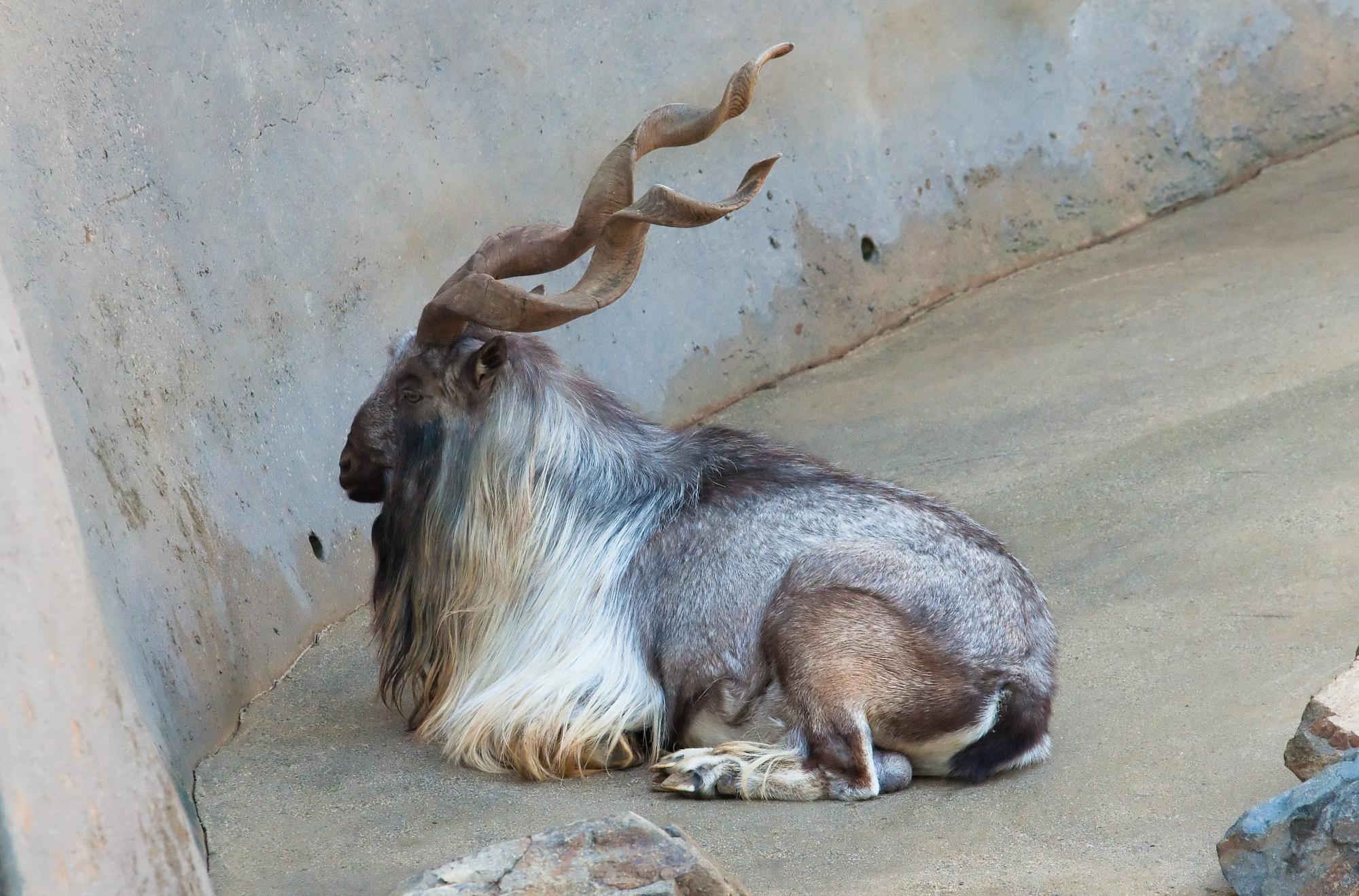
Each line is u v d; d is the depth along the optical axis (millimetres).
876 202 25594
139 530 13977
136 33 15898
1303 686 13805
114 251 14977
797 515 13828
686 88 23375
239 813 12875
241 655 15422
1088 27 27906
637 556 13914
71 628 7766
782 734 13039
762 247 24203
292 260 17672
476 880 9477
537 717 13508
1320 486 17984
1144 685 14391
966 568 13461
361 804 13008
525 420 14180
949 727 12797
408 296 19344
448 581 14383
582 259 21906
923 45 26312
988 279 26703
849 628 12883
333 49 18734
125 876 7629
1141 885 10586
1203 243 26656
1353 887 9570
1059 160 27562
